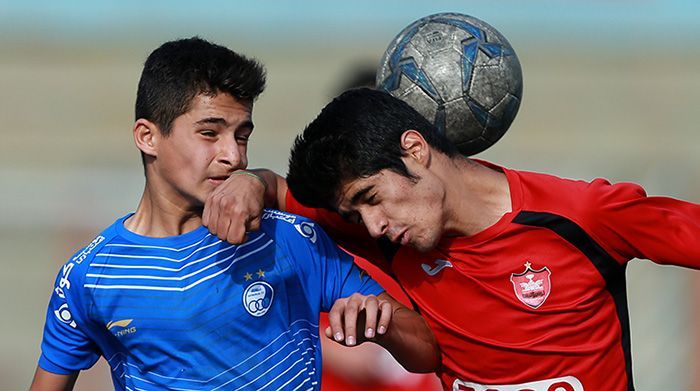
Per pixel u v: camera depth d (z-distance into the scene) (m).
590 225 14.38
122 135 63.41
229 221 12.97
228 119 13.77
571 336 14.62
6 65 70.75
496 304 14.69
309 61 70.44
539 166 56.31
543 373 14.75
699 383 33.47
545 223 14.45
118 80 69.75
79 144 61.31
